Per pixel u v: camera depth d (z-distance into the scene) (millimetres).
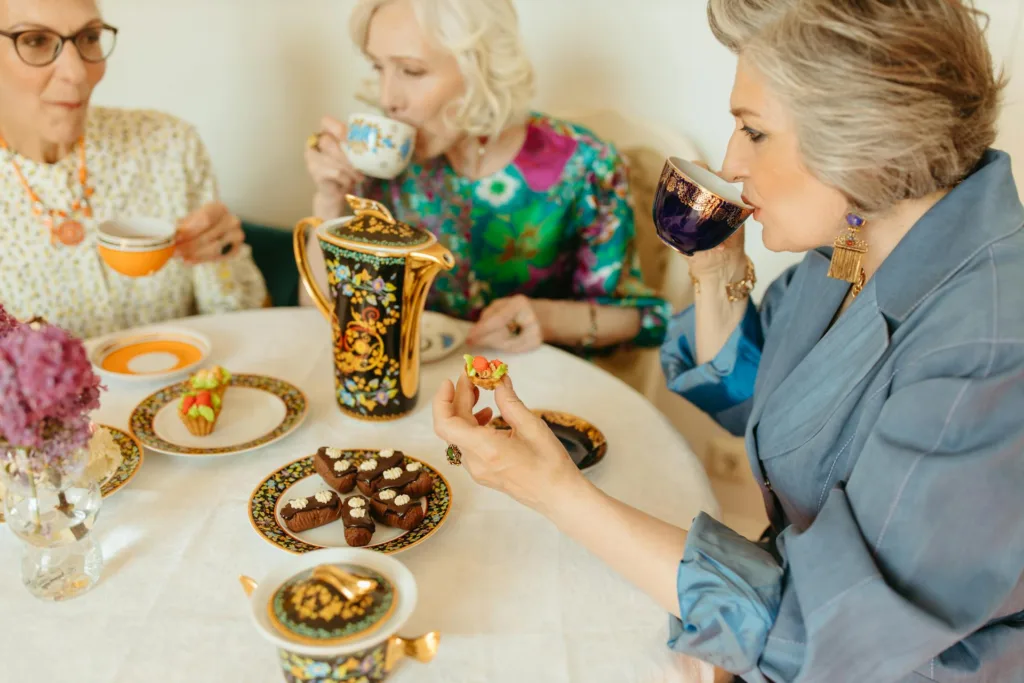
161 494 986
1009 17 1428
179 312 1757
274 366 1307
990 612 722
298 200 2174
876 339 847
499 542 927
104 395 1200
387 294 1070
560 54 1895
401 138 1362
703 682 810
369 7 1420
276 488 974
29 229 1559
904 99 728
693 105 1833
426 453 1089
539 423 841
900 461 736
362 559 763
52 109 1394
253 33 1997
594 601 848
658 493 1022
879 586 710
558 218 1661
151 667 743
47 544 799
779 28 754
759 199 861
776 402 975
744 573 770
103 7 1990
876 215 825
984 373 731
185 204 1729
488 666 762
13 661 743
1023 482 720
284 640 672
